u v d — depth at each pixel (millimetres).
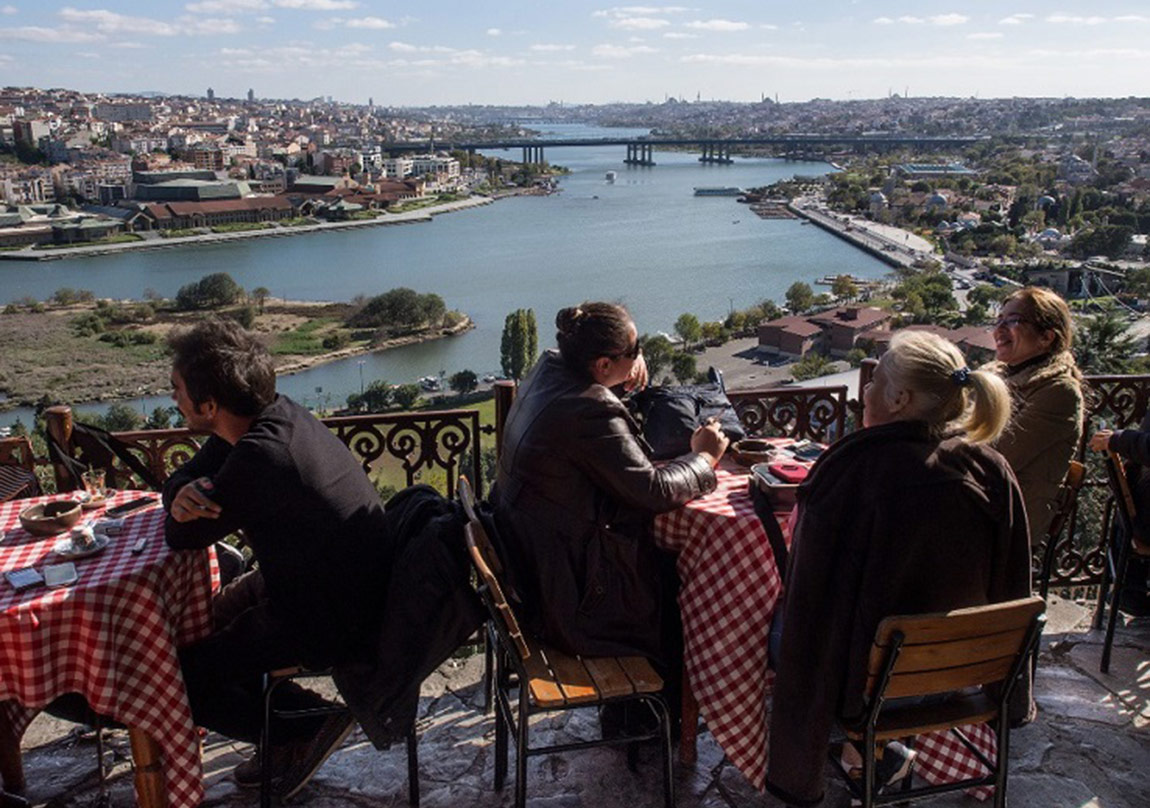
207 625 3186
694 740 3342
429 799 3219
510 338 63250
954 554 2566
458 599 3014
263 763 3064
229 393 2895
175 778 2859
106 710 2707
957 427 2600
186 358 2896
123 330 75688
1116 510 3973
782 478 3184
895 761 2932
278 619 3020
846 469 2617
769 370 66812
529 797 3209
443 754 3482
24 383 62250
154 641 2791
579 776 3318
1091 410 4734
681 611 3197
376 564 3092
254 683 3260
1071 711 3713
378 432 4168
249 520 2861
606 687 2822
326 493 2930
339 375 66062
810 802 2746
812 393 4555
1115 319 23297
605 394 2955
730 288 95625
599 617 2977
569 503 2932
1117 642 4273
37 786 3287
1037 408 3467
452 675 4047
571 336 3023
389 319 78188
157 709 2805
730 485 3338
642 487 2883
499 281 98875
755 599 3014
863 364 4488
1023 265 101500
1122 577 3891
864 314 74438
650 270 105562
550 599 2949
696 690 3102
